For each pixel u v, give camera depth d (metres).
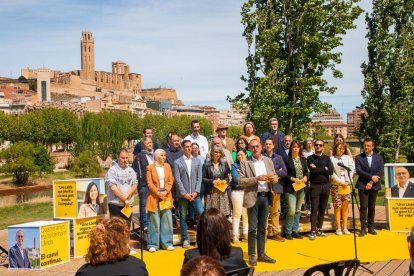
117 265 4.28
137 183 10.20
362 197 10.98
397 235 11.02
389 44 23.41
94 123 72.44
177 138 11.39
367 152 11.12
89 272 4.24
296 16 18.77
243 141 10.84
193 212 11.17
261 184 8.67
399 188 11.56
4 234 12.88
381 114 23.67
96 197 10.06
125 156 9.69
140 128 101.38
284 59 19.09
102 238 4.33
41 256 8.76
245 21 19.00
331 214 13.20
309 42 18.41
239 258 4.76
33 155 53.00
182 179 9.92
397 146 24.41
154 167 9.80
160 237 9.95
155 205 9.74
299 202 10.79
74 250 9.66
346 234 11.18
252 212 8.55
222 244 4.62
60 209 9.83
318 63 18.89
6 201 31.58
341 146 11.17
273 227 10.61
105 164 67.25
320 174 10.66
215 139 10.12
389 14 23.55
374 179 10.84
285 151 11.18
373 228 11.18
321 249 9.70
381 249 9.62
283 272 8.05
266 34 18.34
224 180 9.98
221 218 4.67
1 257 9.87
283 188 10.62
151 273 8.07
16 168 49.16
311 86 18.67
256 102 18.62
